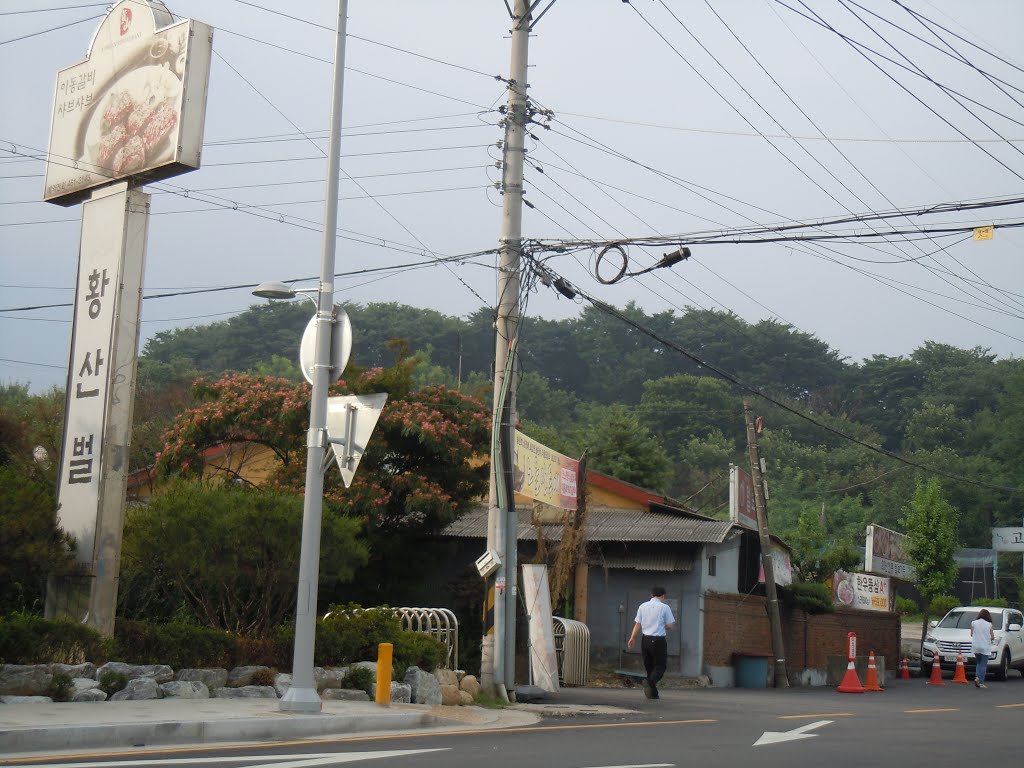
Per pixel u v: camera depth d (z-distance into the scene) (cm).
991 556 6244
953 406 7500
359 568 2211
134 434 3006
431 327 7938
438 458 2202
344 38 1344
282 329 7381
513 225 1738
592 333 8500
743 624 2644
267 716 1141
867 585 3478
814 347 8219
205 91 1459
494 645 1670
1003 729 1387
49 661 1253
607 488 2812
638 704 1702
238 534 1490
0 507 1334
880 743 1179
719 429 6881
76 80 1589
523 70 1762
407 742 1084
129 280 1452
